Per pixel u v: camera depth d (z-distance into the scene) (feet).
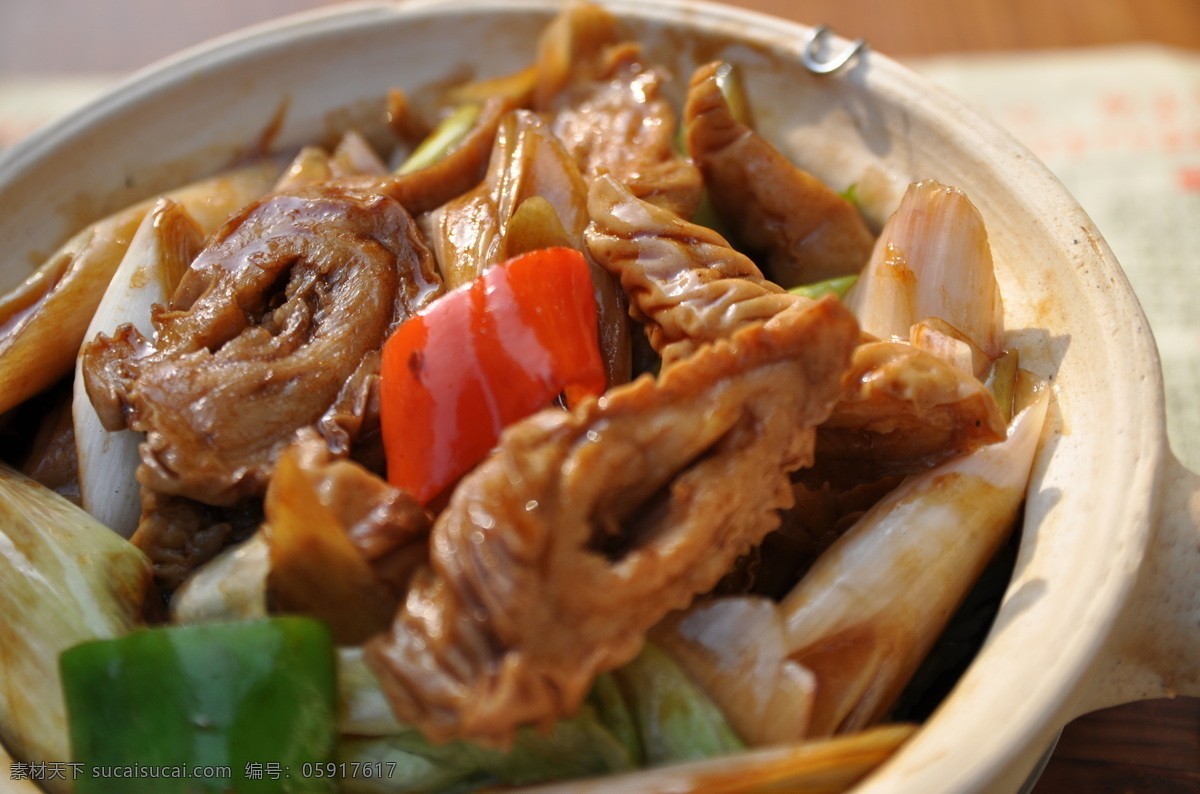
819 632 0.97
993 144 1.11
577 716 0.94
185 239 1.12
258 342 1.03
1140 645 0.98
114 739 0.94
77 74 1.81
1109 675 0.97
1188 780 1.06
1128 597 0.93
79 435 1.07
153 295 1.10
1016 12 1.82
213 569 0.99
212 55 1.24
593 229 1.05
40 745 0.98
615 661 0.90
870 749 0.92
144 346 1.03
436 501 0.99
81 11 1.95
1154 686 0.99
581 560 0.89
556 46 1.24
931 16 1.81
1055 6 1.82
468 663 0.89
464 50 1.26
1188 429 1.28
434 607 0.91
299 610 0.96
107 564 1.01
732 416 0.92
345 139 1.24
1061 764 1.07
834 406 0.98
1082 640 0.92
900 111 1.16
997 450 1.02
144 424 1.00
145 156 1.23
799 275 1.18
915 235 1.08
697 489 0.92
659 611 0.92
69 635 0.99
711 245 1.03
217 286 1.05
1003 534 1.01
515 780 0.96
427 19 1.26
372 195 1.08
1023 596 0.96
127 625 1.00
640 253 1.03
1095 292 1.03
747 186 1.16
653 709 0.95
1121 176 1.50
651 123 1.19
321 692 0.94
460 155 1.16
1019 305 1.08
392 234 1.07
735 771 0.91
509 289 1.00
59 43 1.88
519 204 1.09
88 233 1.16
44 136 1.20
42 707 0.98
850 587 0.98
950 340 1.03
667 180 1.13
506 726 0.88
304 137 1.27
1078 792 1.06
